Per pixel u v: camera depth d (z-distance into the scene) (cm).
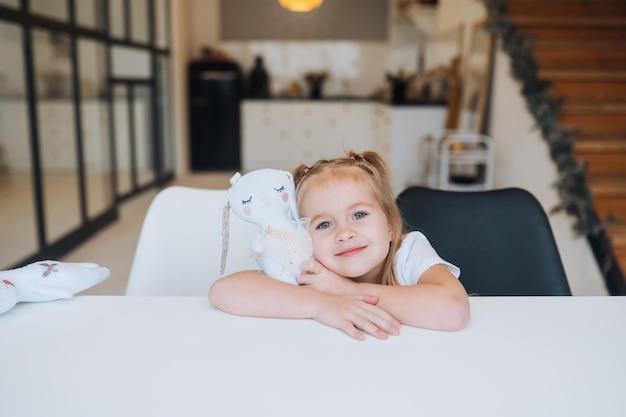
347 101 806
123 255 419
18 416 69
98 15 516
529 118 405
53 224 411
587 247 304
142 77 649
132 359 83
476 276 157
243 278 101
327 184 111
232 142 812
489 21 464
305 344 88
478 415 69
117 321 97
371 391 74
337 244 108
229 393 74
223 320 97
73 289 108
